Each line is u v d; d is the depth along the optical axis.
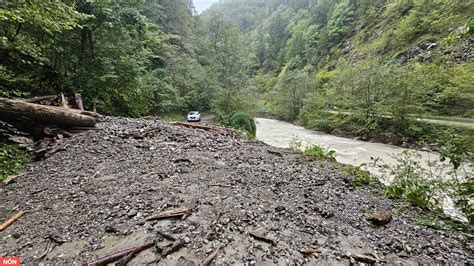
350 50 38.31
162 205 2.82
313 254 2.17
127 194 3.11
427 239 2.64
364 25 39.34
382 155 11.79
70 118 5.60
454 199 3.53
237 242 2.26
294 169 4.82
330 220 2.89
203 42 22.61
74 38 8.93
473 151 2.84
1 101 4.62
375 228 2.82
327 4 54.25
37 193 3.22
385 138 16.05
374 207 3.43
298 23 61.59
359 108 18.62
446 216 3.30
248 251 2.14
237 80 19.42
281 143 15.01
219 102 18.77
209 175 3.94
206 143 6.05
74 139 5.22
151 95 13.39
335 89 23.53
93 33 9.61
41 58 6.54
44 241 2.26
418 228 2.89
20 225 2.52
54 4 5.29
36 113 5.06
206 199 3.02
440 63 18.20
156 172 3.90
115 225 2.46
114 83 10.05
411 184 4.02
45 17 5.21
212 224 2.49
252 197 3.23
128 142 5.39
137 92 10.83
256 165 4.80
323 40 46.88
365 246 2.39
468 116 15.27
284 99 33.50
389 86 16.94
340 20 45.41
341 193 3.85
